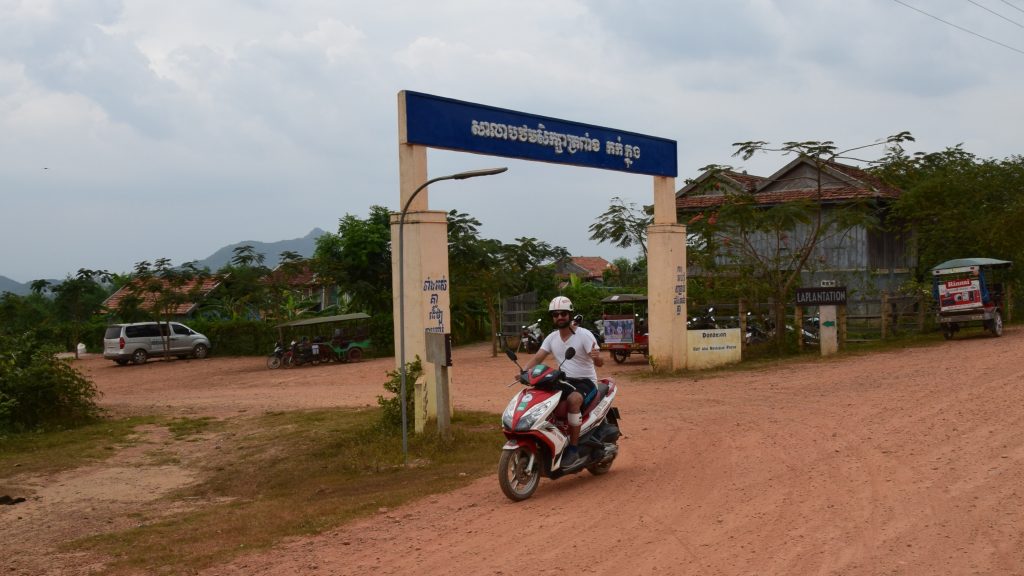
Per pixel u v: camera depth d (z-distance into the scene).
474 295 30.95
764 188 33.94
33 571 7.29
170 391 24.97
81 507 10.77
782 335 23.44
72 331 44.19
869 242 30.41
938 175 30.17
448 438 11.96
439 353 11.94
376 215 41.72
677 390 17.14
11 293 44.47
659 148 19.84
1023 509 6.30
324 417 16.08
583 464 8.55
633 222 36.84
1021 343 20.92
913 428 10.09
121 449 14.72
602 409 8.84
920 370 16.91
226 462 13.09
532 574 5.65
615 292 36.28
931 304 25.95
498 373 23.59
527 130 16.11
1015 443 8.66
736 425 11.73
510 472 7.98
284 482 11.48
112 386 27.42
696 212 32.81
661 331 20.48
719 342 21.59
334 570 6.22
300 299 49.62
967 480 7.29
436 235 14.08
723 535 6.21
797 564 5.42
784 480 7.90
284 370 30.44
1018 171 31.86
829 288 22.42
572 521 7.04
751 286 23.83
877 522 6.24
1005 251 28.25
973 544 5.59
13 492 11.71
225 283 42.50
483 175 11.25
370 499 9.01
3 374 17.34
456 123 14.63
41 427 17.27
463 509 7.97
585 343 8.64
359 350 33.19
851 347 24.03
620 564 5.71
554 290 37.84
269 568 6.46
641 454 10.09
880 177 32.81
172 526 8.88
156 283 37.44
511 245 33.19
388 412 13.66
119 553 7.69
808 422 11.39
